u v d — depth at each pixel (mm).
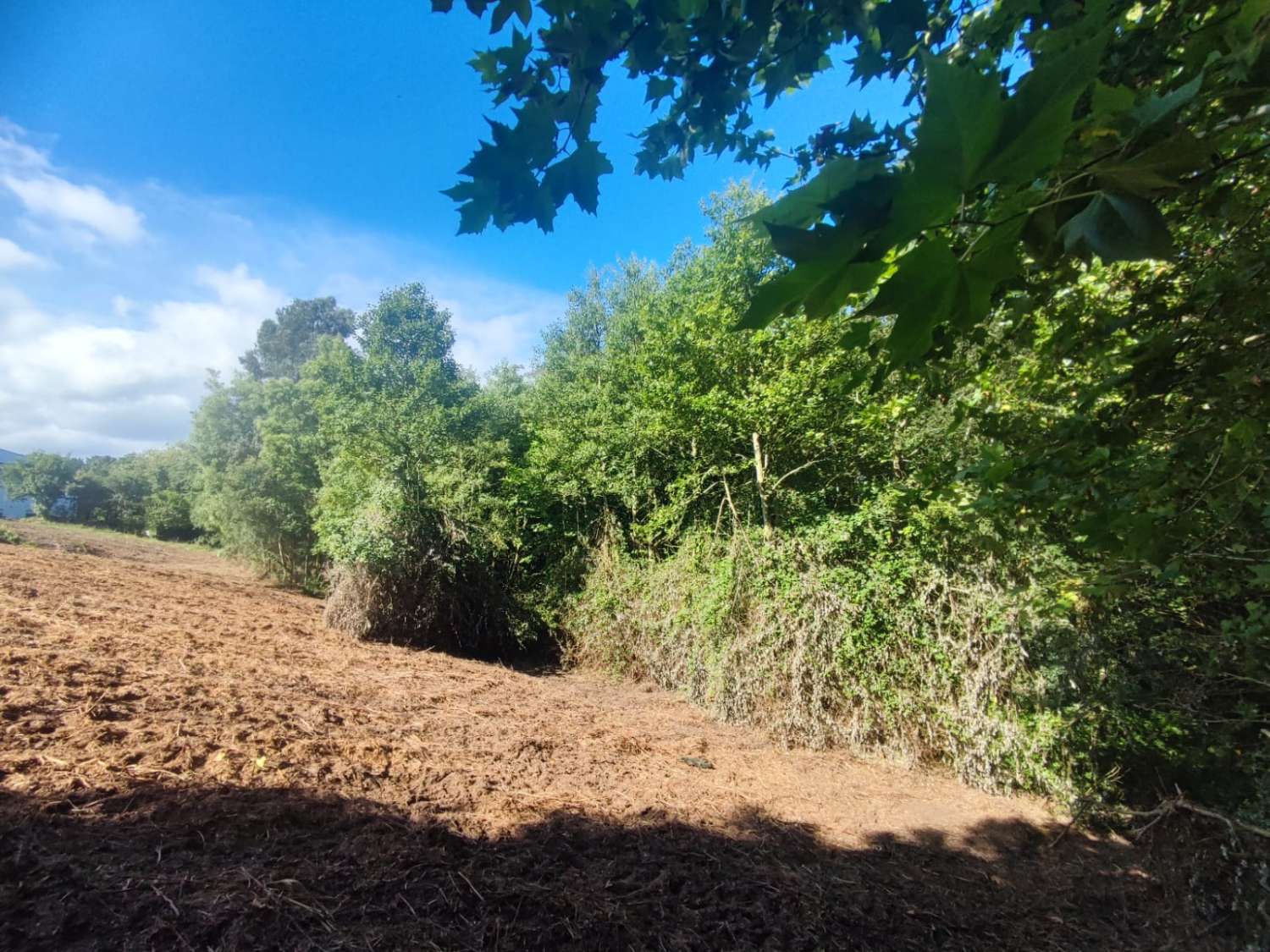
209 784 3146
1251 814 3891
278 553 15891
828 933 2893
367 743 4230
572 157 1387
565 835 3416
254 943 2088
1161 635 4566
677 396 10531
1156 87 1362
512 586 11281
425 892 2588
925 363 1915
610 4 1408
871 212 686
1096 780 4969
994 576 5574
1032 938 3230
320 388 14648
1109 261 710
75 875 2244
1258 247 2018
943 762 5918
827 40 1895
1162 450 2389
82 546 16047
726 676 7055
